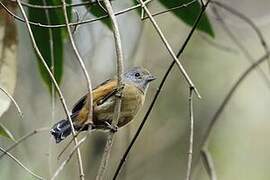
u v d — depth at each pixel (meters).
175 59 6.83
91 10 8.91
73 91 11.42
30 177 10.85
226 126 15.71
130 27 11.50
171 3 9.05
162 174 14.04
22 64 10.86
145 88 9.59
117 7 10.86
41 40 8.87
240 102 15.81
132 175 13.76
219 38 14.00
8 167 10.77
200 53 14.49
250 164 15.92
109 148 6.61
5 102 8.17
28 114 10.99
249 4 16.03
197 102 14.78
